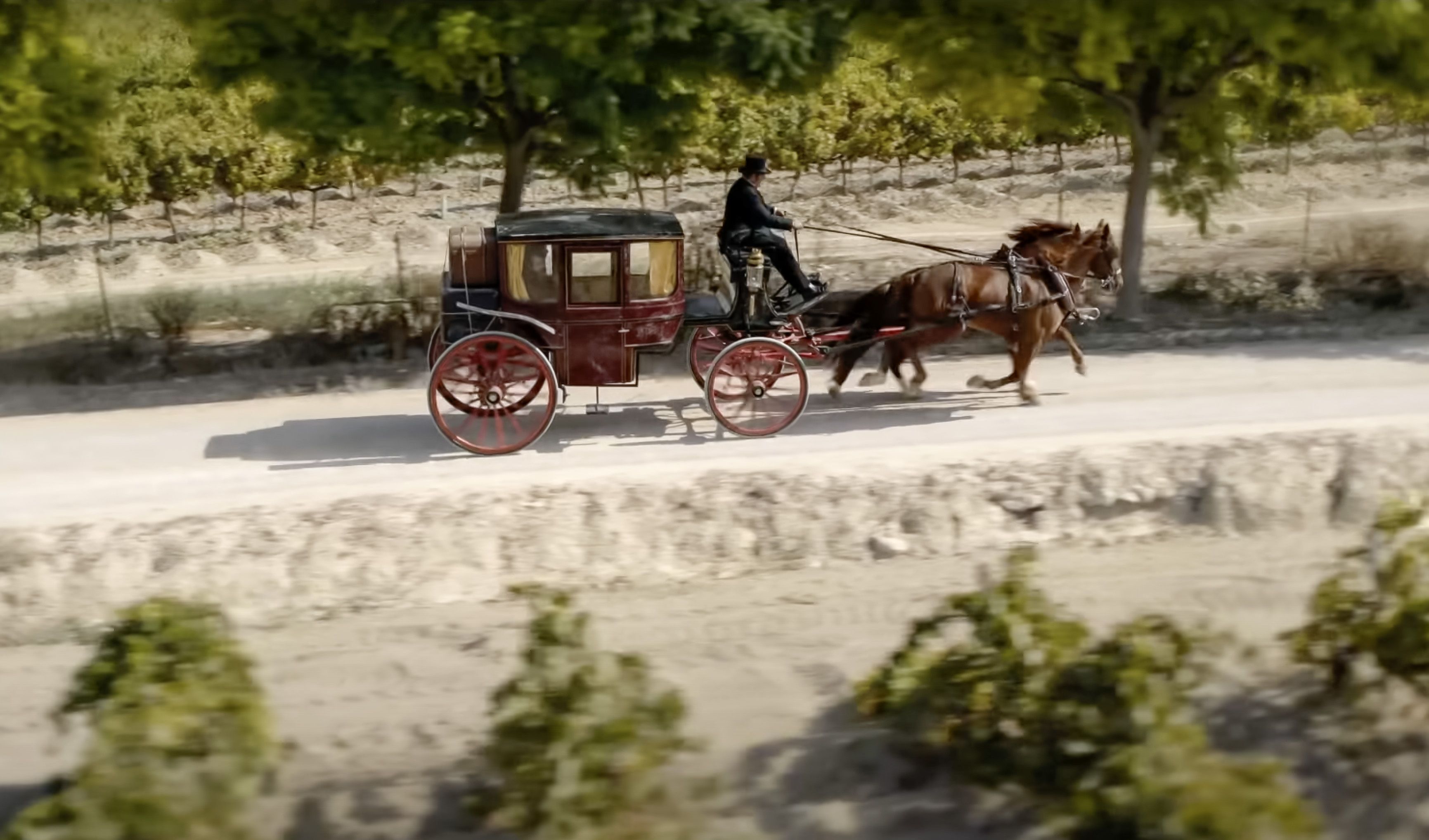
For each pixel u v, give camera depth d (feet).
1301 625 30.17
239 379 52.75
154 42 109.40
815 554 35.86
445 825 21.99
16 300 80.18
